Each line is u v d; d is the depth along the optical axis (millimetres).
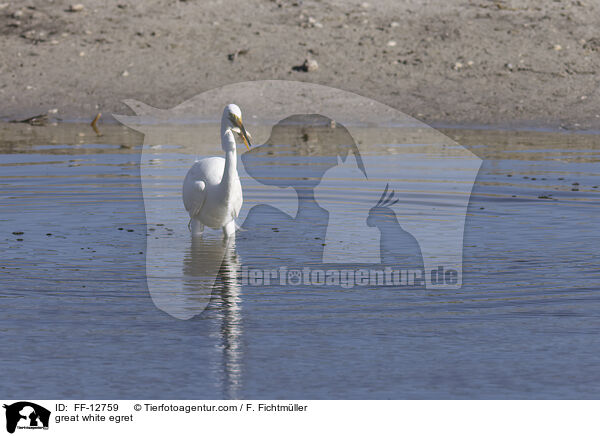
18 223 12984
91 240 12086
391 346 8195
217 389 7328
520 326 8688
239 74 27000
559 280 10156
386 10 30906
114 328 8664
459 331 8562
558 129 22734
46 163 17781
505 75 26422
